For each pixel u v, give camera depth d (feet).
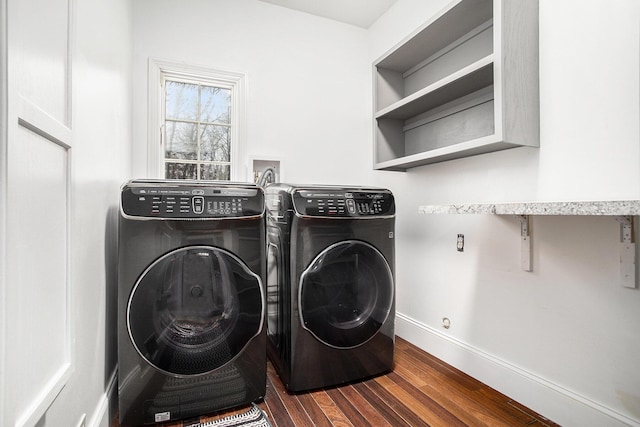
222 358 4.72
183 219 4.45
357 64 9.09
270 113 8.04
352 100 8.99
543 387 4.63
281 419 4.61
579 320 4.27
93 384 3.89
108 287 4.70
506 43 4.42
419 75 7.14
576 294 4.30
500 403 4.99
